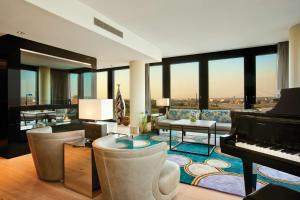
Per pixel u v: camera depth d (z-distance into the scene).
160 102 6.56
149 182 1.66
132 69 6.25
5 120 3.68
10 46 3.63
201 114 5.58
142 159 1.58
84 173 2.23
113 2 3.12
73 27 3.17
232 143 1.85
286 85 5.11
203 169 2.95
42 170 2.51
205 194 2.22
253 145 1.69
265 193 1.35
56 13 2.68
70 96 4.94
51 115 4.47
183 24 4.07
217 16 3.67
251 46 5.70
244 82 5.93
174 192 2.04
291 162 1.39
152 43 5.48
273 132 1.67
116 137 2.13
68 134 2.52
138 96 6.21
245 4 3.21
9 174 2.81
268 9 3.39
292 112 1.68
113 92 8.57
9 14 2.66
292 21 3.90
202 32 4.54
